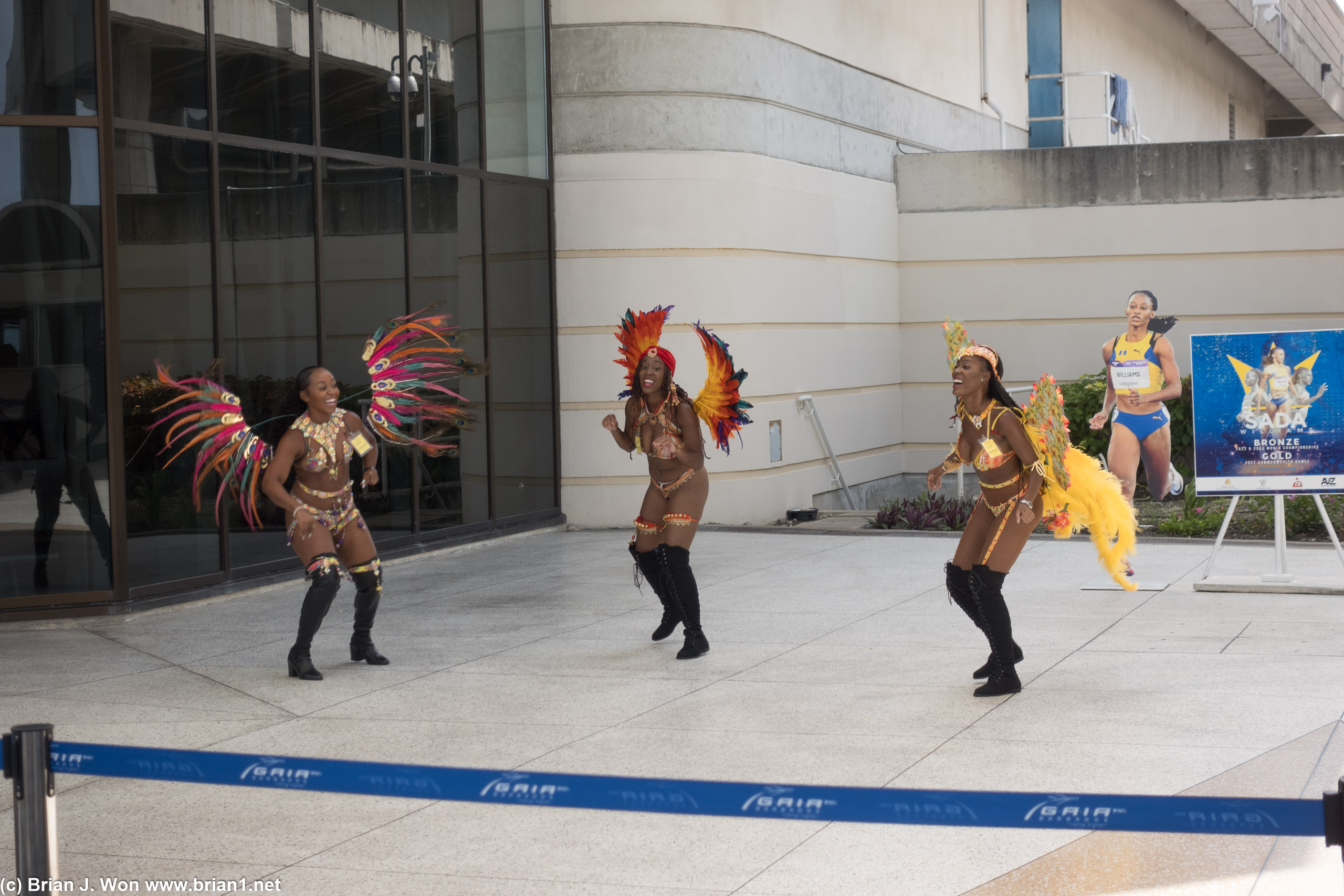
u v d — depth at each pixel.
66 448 9.27
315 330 11.16
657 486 7.79
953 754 5.59
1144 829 3.09
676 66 13.95
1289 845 4.50
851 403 16.56
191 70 9.99
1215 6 29.19
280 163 10.81
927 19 19.09
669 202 13.95
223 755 3.56
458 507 12.82
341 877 4.43
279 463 7.18
